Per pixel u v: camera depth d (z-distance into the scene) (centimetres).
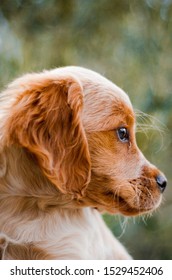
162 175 77
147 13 123
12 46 122
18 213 73
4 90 76
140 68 122
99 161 74
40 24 122
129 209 75
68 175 72
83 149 72
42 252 73
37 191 73
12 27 122
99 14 122
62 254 74
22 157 72
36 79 74
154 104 115
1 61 118
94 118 74
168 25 122
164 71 122
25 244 73
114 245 81
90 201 74
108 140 74
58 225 74
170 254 144
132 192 75
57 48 123
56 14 122
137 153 76
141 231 143
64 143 72
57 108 73
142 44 122
